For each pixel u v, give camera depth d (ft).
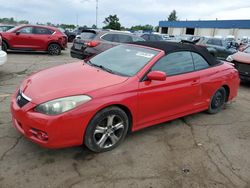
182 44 16.12
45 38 45.24
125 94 11.93
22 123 10.87
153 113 13.57
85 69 13.70
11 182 9.68
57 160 11.21
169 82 13.80
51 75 12.78
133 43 16.16
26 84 12.36
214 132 15.35
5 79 24.29
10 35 42.47
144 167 11.27
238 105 21.13
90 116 10.87
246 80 28.04
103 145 11.96
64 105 10.43
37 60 38.86
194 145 13.56
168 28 233.35
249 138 14.97
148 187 10.02
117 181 10.21
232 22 181.78
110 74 12.96
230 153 13.09
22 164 10.75
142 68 13.08
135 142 13.30
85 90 11.06
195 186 10.34
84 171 10.64
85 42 32.22
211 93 17.08
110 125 11.89
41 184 9.71
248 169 11.82
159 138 13.98
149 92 12.86
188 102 15.47
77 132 10.76
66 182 9.91
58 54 47.34
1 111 15.72
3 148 11.73
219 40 49.96
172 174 10.95
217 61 18.08
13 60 36.91
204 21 201.05
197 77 15.57
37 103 10.55
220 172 11.39
